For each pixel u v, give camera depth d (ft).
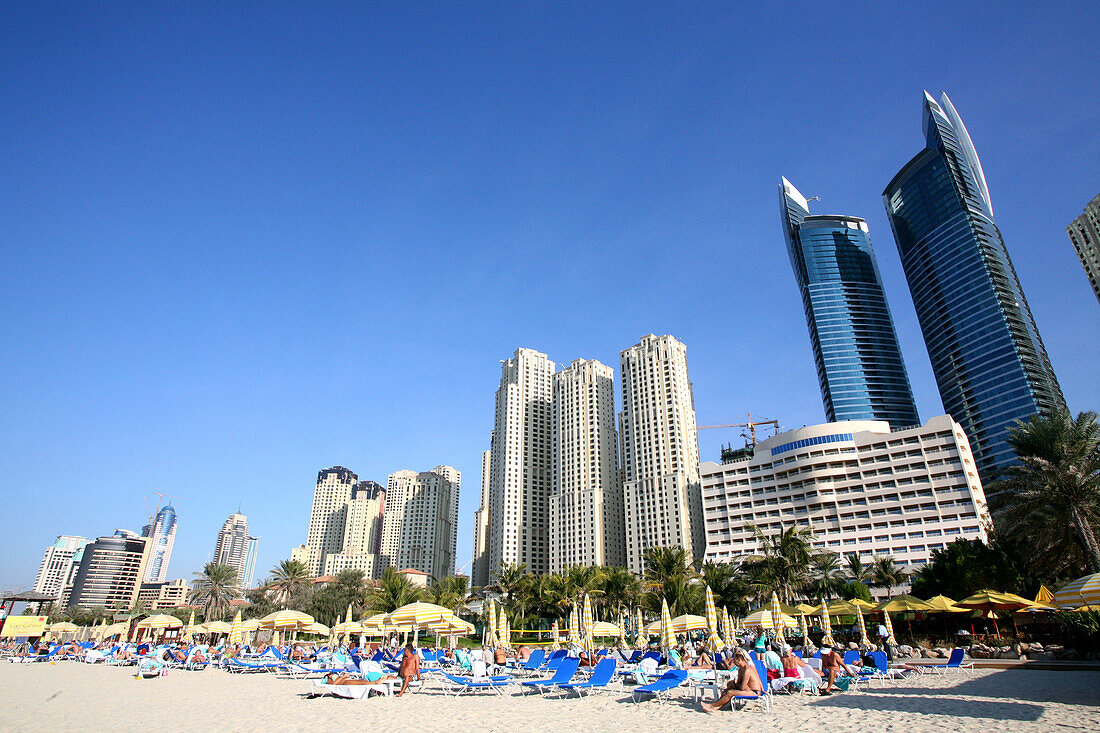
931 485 458.91
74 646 198.59
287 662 125.29
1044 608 135.44
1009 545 203.82
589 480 649.20
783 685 73.67
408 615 123.24
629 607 358.23
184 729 57.31
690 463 629.92
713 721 57.26
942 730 48.11
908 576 381.40
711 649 122.62
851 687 79.30
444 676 83.51
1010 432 179.83
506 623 162.91
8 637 238.48
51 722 62.59
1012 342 642.22
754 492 536.83
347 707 72.13
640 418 647.56
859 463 492.54
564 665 78.18
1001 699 62.39
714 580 291.99
